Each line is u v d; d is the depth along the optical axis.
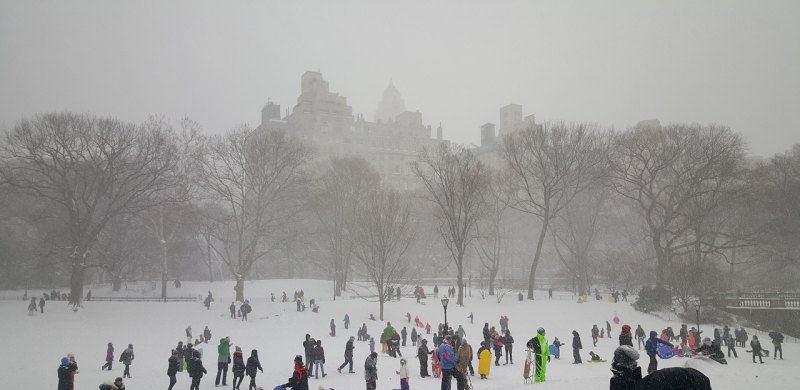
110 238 76.38
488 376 24.52
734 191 60.75
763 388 16.12
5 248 82.62
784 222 64.81
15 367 35.94
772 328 52.00
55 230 72.31
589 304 60.16
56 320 52.81
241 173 71.88
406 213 68.25
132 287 83.06
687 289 55.50
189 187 71.94
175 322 54.97
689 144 64.19
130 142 63.66
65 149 61.28
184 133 73.12
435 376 26.50
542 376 20.69
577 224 77.62
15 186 61.25
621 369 9.23
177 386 27.64
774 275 75.81
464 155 76.25
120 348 43.66
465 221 61.88
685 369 8.78
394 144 176.00
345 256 80.94
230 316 57.94
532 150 69.00
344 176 77.62
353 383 26.36
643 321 53.56
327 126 167.00
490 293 70.25
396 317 56.22
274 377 29.91
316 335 48.91
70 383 22.59
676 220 69.31
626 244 93.19
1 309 56.56
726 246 69.62
